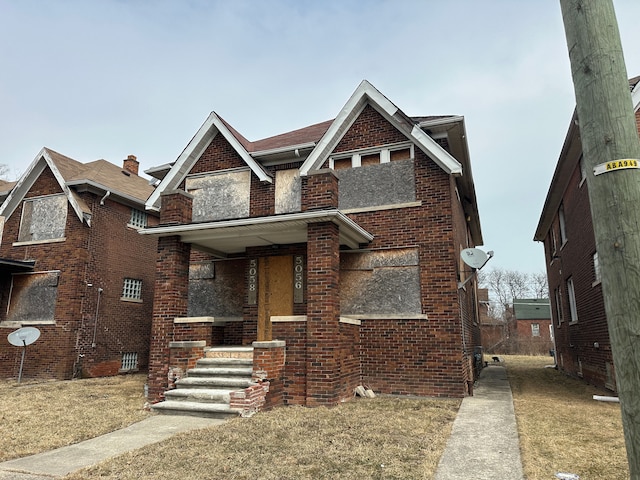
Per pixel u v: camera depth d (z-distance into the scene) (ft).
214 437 20.93
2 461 18.33
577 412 27.17
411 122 37.86
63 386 41.83
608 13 9.11
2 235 56.13
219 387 28.37
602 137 8.61
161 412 27.40
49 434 22.44
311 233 30.86
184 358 30.50
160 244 34.35
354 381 33.50
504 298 226.38
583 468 16.62
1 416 26.86
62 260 52.29
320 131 49.29
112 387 40.68
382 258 37.27
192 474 16.20
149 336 60.54
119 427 24.06
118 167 67.31
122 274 57.00
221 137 45.65
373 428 22.50
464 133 38.45
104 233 54.90
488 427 23.09
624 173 8.30
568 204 51.98
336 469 16.60
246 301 40.09
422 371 34.19
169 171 45.98
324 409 27.09
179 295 33.76
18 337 46.14
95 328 52.60
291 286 38.68
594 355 41.88
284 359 29.63
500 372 58.39
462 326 36.70
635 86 34.01
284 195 42.29
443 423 24.00
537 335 158.51
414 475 15.94
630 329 7.87
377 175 39.09
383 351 35.45
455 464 17.15
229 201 43.93
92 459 18.45
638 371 7.73
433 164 37.22
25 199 56.29
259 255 40.27
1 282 54.34
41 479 16.21
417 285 35.83
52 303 51.62
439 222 36.06
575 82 9.29
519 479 15.61
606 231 8.36
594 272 40.55
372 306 36.60
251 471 16.46
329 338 28.94
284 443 19.92
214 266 43.19
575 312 52.06
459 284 36.27
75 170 58.18
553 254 68.08
